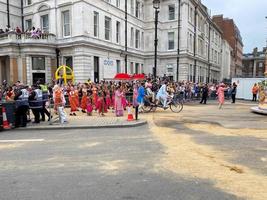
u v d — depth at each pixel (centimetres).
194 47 4781
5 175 592
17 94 1192
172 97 1848
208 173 595
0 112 1130
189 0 4475
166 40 4500
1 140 946
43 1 3219
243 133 1048
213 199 469
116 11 3569
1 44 2881
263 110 1694
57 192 501
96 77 3194
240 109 1972
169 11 4488
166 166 643
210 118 1470
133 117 1463
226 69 8706
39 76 2938
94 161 688
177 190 506
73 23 2984
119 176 580
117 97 1533
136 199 470
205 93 2528
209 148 811
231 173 595
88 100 1580
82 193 496
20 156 738
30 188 521
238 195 484
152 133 1049
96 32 3197
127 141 910
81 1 2906
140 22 4294
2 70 3114
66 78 2588
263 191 500
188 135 1009
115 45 3547
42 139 958
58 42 3078
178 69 4034
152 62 4422
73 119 1395
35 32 2878
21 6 3600
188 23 4466
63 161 689
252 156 726
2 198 479
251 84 3192
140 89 1714
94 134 1041
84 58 2944
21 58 2877
